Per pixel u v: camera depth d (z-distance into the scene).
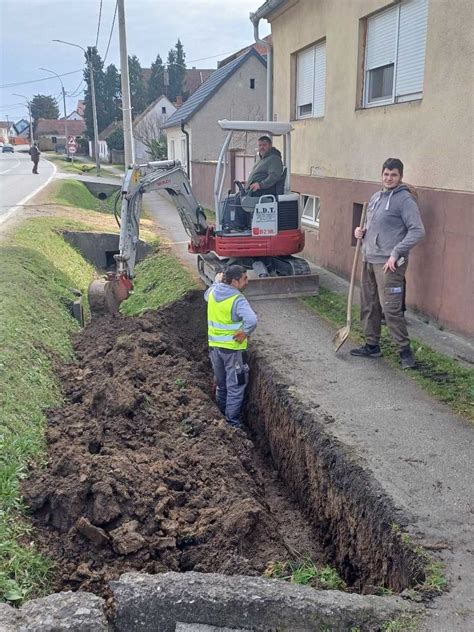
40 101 116.88
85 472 4.27
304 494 5.25
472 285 6.51
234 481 4.86
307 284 8.94
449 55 6.64
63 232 14.80
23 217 15.86
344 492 4.45
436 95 6.93
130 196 8.84
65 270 11.95
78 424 5.37
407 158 7.66
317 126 10.60
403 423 5.09
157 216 20.53
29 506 4.05
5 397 5.08
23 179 30.39
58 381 6.47
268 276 9.08
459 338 6.84
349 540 4.37
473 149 6.35
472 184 6.41
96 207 25.20
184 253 13.31
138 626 2.92
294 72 11.89
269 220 8.77
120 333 8.02
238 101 27.25
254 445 6.54
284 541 4.56
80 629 2.74
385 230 6.06
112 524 4.04
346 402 5.52
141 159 56.62
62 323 8.46
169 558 3.86
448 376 5.95
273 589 3.00
